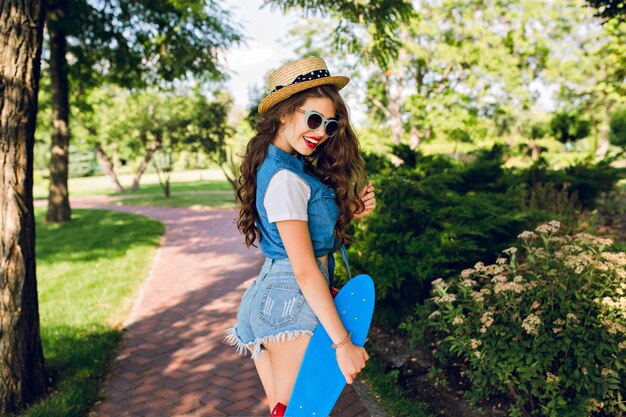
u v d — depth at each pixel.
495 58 19.41
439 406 3.32
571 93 22.41
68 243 11.59
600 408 2.71
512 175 7.77
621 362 2.63
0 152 3.42
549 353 2.72
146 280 7.96
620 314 2.75
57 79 14.81
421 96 19.83
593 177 9.17
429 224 4.81
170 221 16.41
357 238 4.85
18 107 3.41
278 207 1.65
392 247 4.56
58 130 15.64
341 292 1.71
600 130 30.25
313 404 1.62
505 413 3.09
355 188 2.00
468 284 3.19
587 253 3.10
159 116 24.80
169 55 13.41
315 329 1.70
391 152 7.02
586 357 2.69
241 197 1.89
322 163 1.92
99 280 7.65
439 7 19.58
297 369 1.71
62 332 5.12
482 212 4.66
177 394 3.83
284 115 1.78
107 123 30.28
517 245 4.40
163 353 4.72
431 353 4.02
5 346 3.46
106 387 3.98
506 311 3.03
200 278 8.05
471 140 23.80
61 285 7.38
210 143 24.03
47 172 50.44
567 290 2.96
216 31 12.96
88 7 12.20
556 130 25.16
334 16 6.25
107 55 13.53
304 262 1.61
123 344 5.00
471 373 3.19
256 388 3.89
